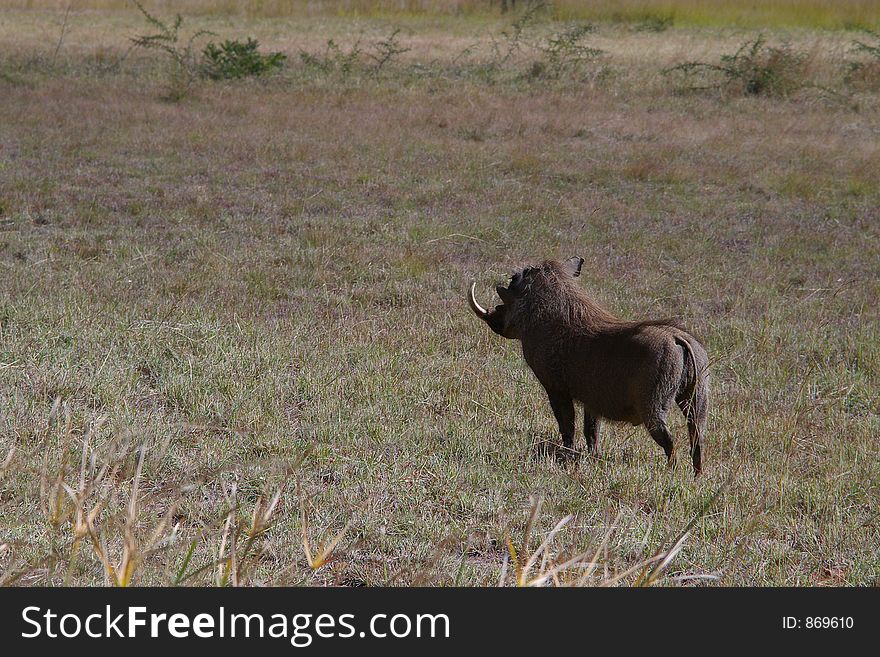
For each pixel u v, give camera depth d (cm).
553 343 2028
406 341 2748
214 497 1756
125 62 8438
